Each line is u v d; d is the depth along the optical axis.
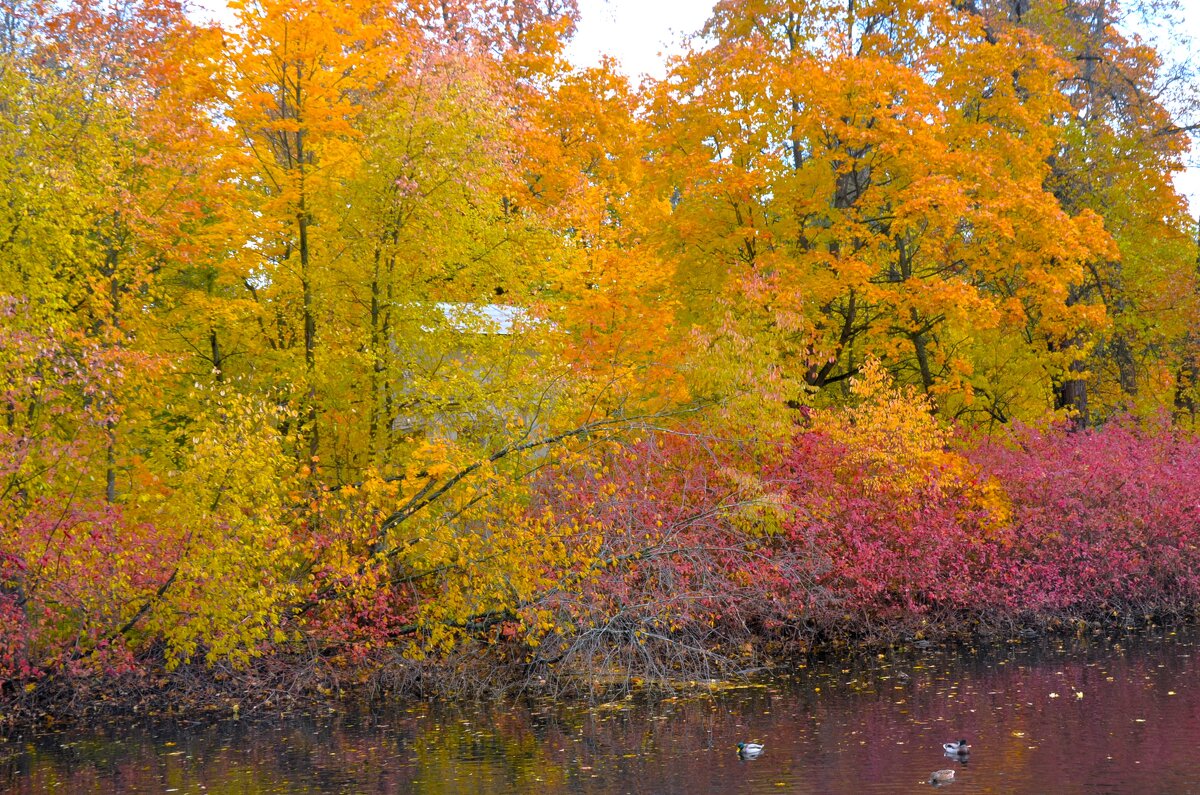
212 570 13.22
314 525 14.97
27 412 14.51
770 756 9.88
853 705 12.09
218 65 16.56
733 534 16.06
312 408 16.64
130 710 12.90
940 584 16.75
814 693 12.91
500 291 18.14
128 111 15.98
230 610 13.13
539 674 13.90
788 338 20.28
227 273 17.64
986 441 19.64
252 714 12.68
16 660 12.61
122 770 10.20
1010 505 18.22
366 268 16.78
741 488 15.51
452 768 9.85
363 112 17.31
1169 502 18.66
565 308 17.73
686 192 20.59
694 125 21.09
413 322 16.94
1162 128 26.16
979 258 21.31
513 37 26.14
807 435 17.30
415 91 16.25
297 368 16.52
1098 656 14.75
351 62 16.97
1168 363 29.52
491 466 14.34
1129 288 27.03
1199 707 11.21
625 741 10.74
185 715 12.67
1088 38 26.16
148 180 16.84
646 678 13.57
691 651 14.41
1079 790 8.41
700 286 21.62
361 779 9.56
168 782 9.70
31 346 12.90
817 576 15.80
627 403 17.22
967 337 23.92
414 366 16.89
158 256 17.77
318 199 16.94
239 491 13.38
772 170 21.44
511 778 9.42
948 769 9.09
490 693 13.48
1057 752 9.59
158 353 16.72
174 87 16.73
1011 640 16.59
